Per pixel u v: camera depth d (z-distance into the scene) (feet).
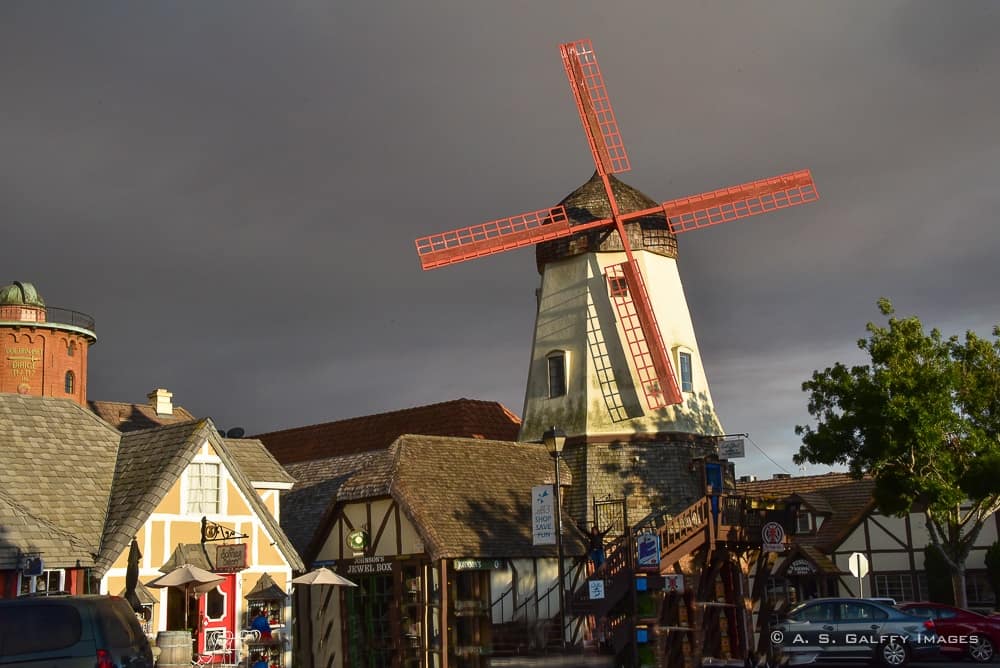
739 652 107.24
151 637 81.25
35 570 74.38
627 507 107.76
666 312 117.39
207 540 85.30
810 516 151.84
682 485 111.24
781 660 85.30
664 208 119.03
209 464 87.51
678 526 99.71
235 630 85.92
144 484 84.94
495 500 99.50
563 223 117.70
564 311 118.21
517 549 94.89
